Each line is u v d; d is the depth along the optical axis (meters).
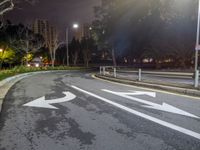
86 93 11.85
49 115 7.40
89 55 71.62
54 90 13.23
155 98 10.00
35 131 5.86
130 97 10.38
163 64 51.25
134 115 7.24
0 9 17.05
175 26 38.72
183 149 4.69
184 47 40.19
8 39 50.09
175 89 12.00
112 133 5.65
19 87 14.95
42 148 4.80
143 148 4.75
